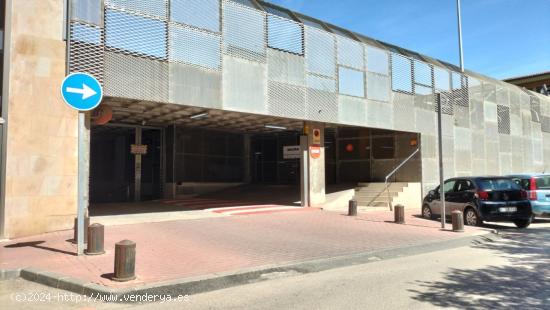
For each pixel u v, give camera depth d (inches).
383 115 753.0
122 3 459.5
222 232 453.1
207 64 527.5
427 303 227.8
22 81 398.0
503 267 319.6
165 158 799.7
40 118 405.4
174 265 303.3
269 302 233.0
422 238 445.1
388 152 863.7
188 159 819.4
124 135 830.5
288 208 673.6
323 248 383.9
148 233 428.8
